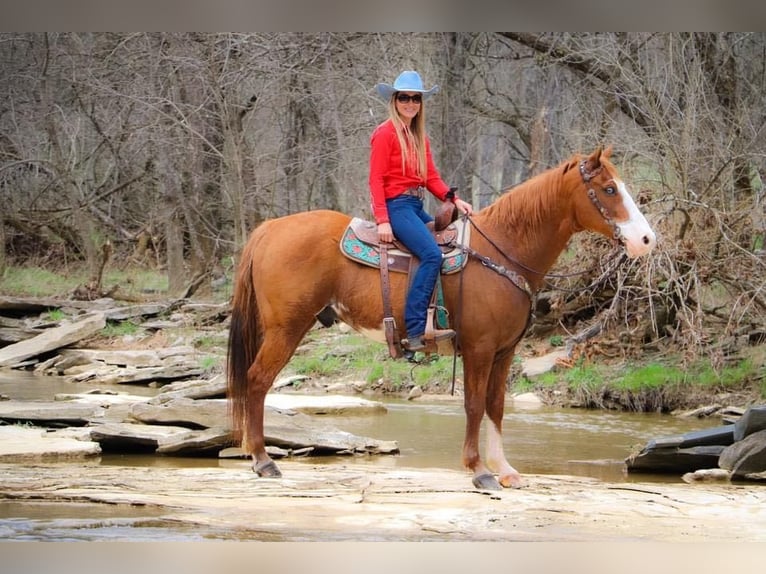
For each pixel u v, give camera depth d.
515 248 6.62
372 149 6.68
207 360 14.31
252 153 19.47
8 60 22.25
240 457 8.13
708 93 13.62
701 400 11.58
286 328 6.77
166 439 8.12
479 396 6.59
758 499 6.34
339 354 14.61
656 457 7.78
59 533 5.29
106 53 20.55
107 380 13.67
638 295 13.00
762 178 12.46
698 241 12.01
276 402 11.04
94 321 16.39
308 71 18.69
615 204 6.38
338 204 20.62
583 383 12.19
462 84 18.20
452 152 17.91
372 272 6.64
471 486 6.63
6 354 15.37
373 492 6.39
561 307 14.27
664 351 12.95
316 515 5.72
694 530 5.49
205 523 5.48
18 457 7.57
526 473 7.70
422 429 9.98
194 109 18.50
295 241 6.75
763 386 11.55
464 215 6.76
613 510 5.95
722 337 12.59
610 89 15.08
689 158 12.09
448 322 6.57
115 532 5.32
